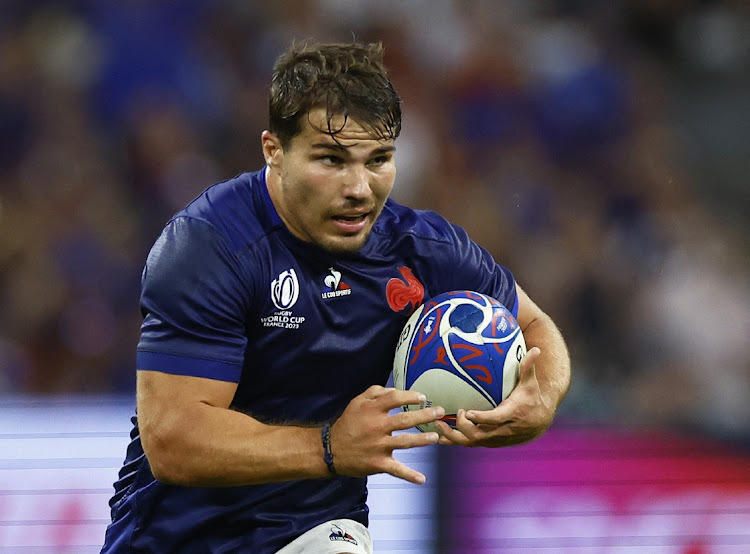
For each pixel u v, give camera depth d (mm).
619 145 30141
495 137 30031
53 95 29703
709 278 27172
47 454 17422
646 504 17781
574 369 25188
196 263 9414
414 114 29891
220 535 10406
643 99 30844
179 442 9078
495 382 9469
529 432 9625
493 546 17203
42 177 28688
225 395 9422
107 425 17750
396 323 10336
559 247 28453
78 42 30172
